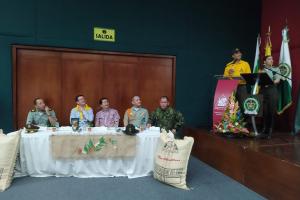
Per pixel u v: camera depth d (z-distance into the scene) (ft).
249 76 12.32
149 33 16.34
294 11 15.71
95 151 10.46
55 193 9.22
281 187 8.55
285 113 15.85
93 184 10.07
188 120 17.49
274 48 17.24
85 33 15.17
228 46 18.08
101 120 13.29
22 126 14.61
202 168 12.56
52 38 14.65
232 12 18.06
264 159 9.31
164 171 9.95
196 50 17.40
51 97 15.05
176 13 16.81
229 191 9.80
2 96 14.06
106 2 15.46
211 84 17.84
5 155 9.55
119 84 16.17
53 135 10.29
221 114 14.03
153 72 16.76
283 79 14.40
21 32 14.15
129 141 10.66
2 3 13.79
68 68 15.24
